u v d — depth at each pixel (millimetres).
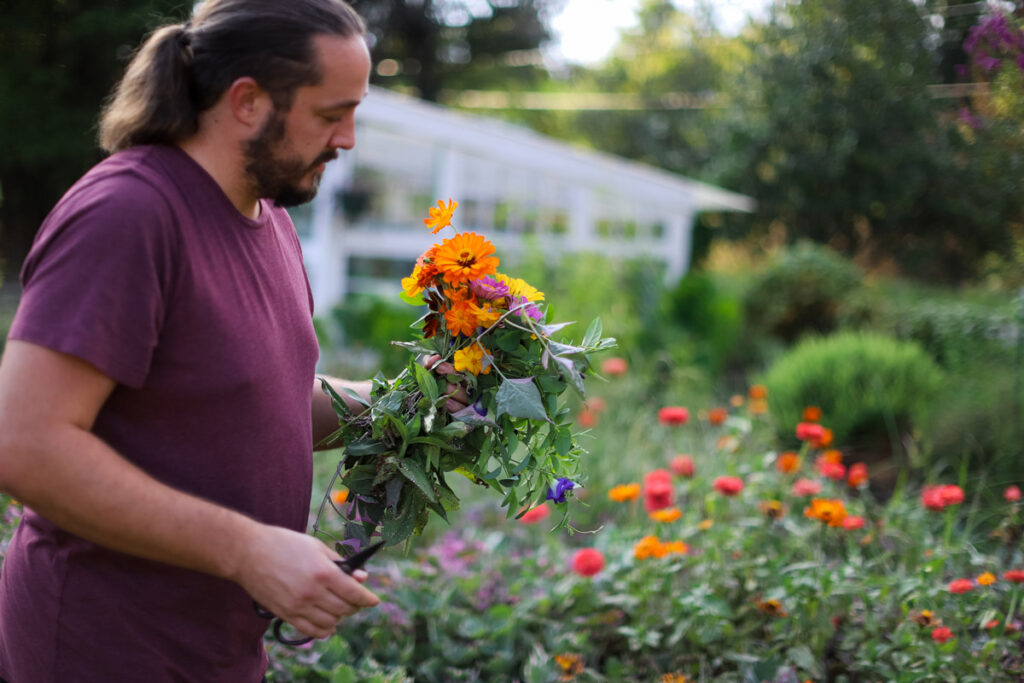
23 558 1184
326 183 8719
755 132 10117
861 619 2279
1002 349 4625
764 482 2994
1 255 7203
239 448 1148
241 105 1103
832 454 3031
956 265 7164
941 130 4832
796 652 2082
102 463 984
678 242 10008
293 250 1363
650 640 2188
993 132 3748
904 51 4828
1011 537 2662
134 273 1012
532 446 1382
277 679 2057
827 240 10055
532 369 1378
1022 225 4074
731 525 2850
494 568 2770
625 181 9492
